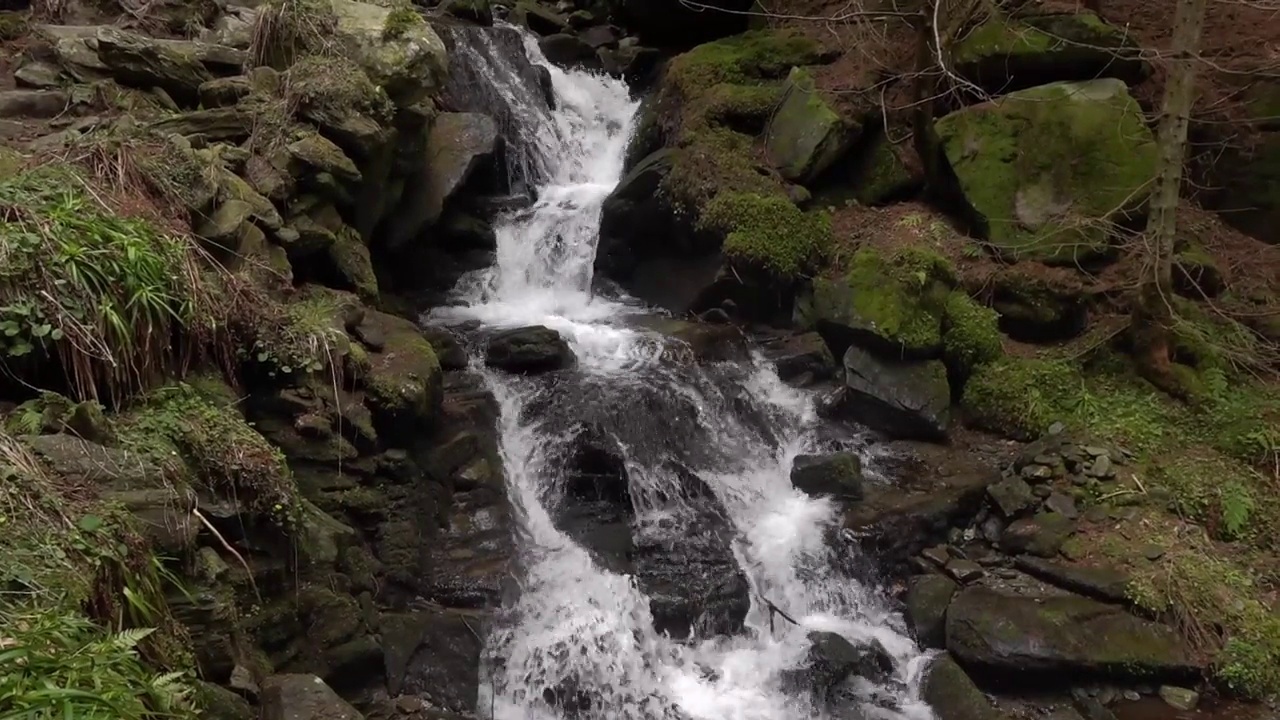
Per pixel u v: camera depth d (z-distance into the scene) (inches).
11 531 134.8
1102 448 278.5
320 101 263.4
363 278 265.3
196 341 194.9
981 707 224.7
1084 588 244.1
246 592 181.2
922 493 275.1
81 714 112.6
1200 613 236.7
